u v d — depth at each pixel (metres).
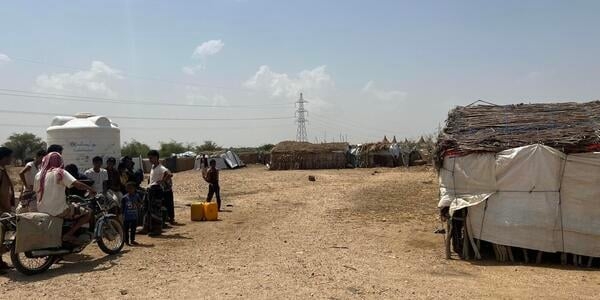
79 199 10.13
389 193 25.30
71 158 15.68
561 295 7.65
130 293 7.43
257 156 66.56
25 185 10.41
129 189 11.72
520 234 10.35
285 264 9.48
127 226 11.60
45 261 8.98
